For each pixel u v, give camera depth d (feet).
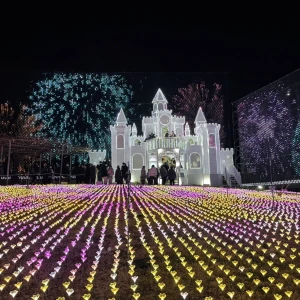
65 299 16.53
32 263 22.31
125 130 140.97
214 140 136.36
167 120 150.00
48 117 189.37
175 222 37.14
